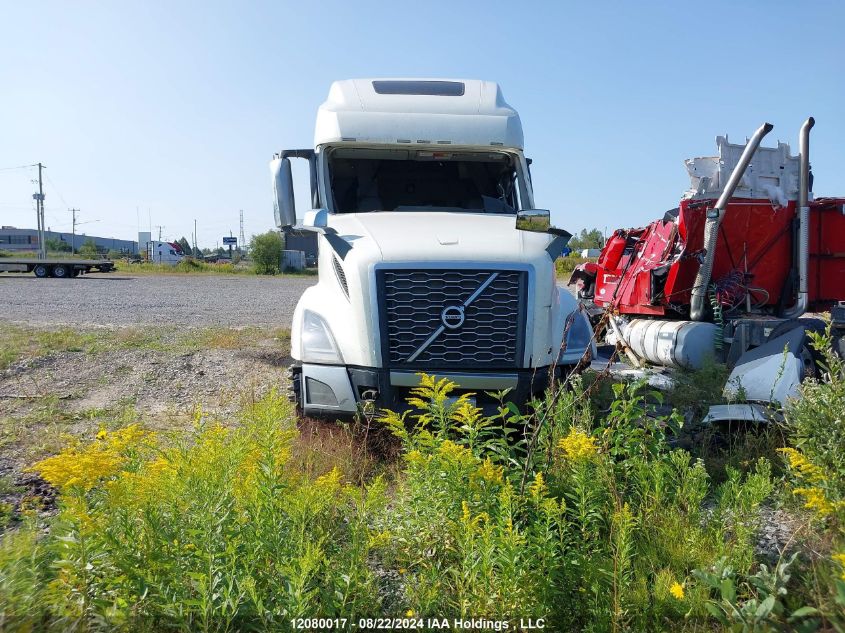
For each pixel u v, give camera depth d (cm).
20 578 269
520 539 301
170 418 666
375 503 342
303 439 529
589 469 374
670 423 511
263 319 1625
